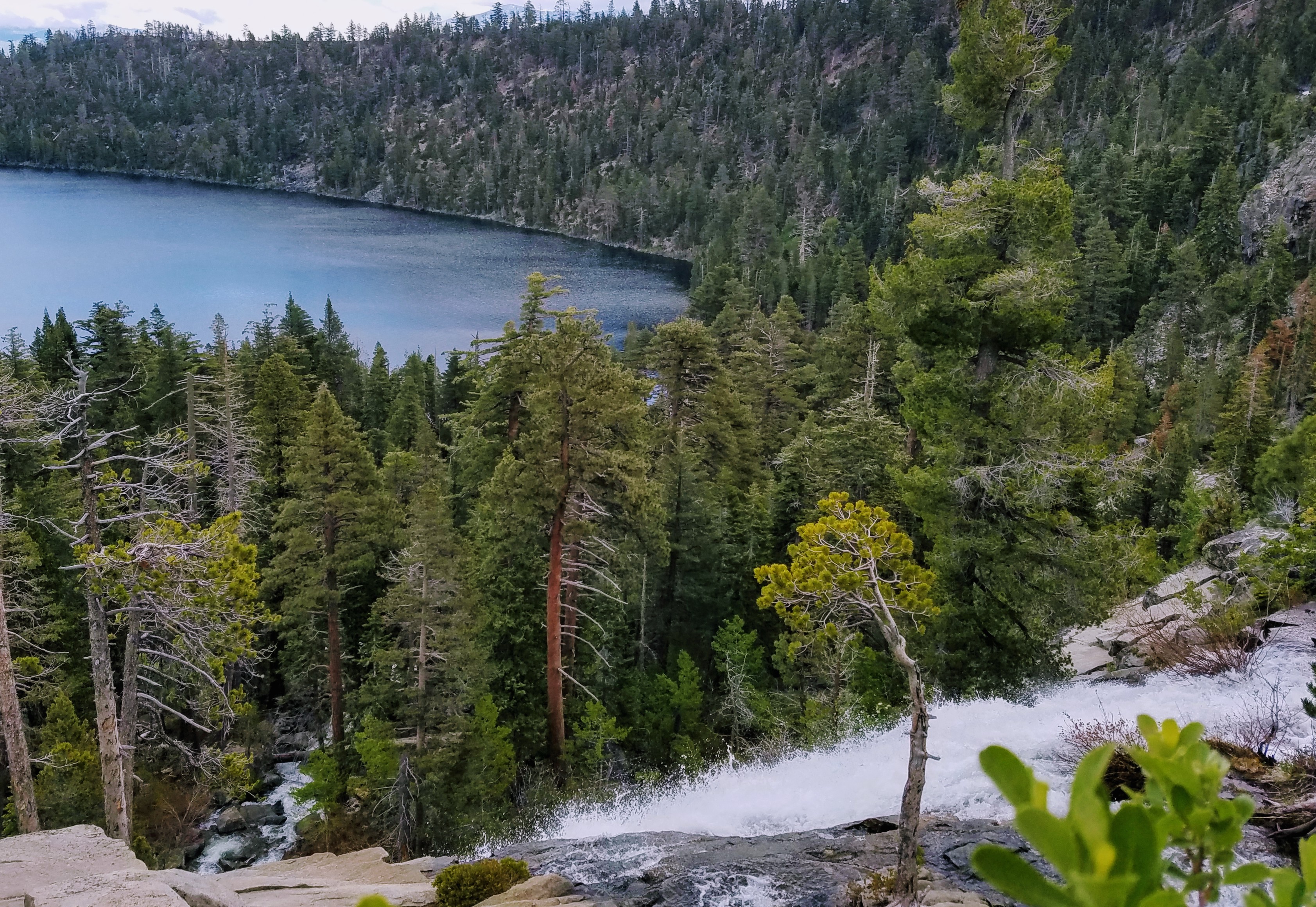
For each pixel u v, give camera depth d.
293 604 24.52
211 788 24.92
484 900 8.75
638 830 11.29
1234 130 111.81
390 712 22.20
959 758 10.91
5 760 22.97
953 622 16.98
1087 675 17.22
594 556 24.45
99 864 8.06
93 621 15.45
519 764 23.16
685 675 24.75
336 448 24.25
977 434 16.78
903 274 16.97
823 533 8.80
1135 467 17.55
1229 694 11.41
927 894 7.23
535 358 26.38
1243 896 0.96
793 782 11.98
